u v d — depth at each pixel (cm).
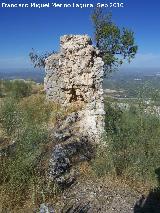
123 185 987
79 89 1422
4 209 770
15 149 977
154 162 1088
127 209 857
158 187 974
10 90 2703
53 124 1381
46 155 1051
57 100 1564
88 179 1011
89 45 1398
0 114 1380
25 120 1352
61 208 822
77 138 1217
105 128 1335
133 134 1292
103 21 2391
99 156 1133
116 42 2394
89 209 836
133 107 1708
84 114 1370
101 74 1367
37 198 832
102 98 1357
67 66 1438
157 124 1461
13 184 827
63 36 1457
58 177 968
